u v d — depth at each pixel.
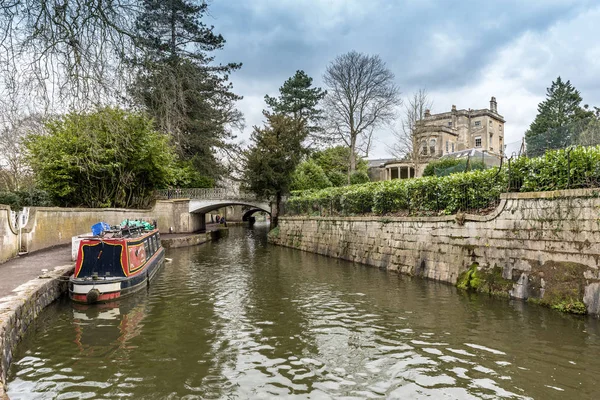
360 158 42.31
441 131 44.44
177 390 5.55
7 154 23.80
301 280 13.22
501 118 53.91
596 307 7.60
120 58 9.38
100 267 11.17
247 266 16.91
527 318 7.96
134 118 19.31
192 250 23.83
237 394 5.39
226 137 37.44
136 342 7.53
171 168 29.16
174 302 10.58
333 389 5.47
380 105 34.62
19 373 6.19
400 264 14.10
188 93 25.08
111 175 24.09
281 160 31.20
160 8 11.34
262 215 88.56
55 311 9.70
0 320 6.34
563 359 6.07
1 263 12.42
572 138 11.76
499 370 5.84
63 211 18.58
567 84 42.44
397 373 5.89
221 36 26.69
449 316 8.44
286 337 7.59
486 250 10.42
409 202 14.44
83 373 6.17
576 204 8.19
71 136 20.17
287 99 48.19
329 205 21.30
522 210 9.40
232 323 8.59
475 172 11.58
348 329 7.93
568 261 8.32
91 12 8.77
